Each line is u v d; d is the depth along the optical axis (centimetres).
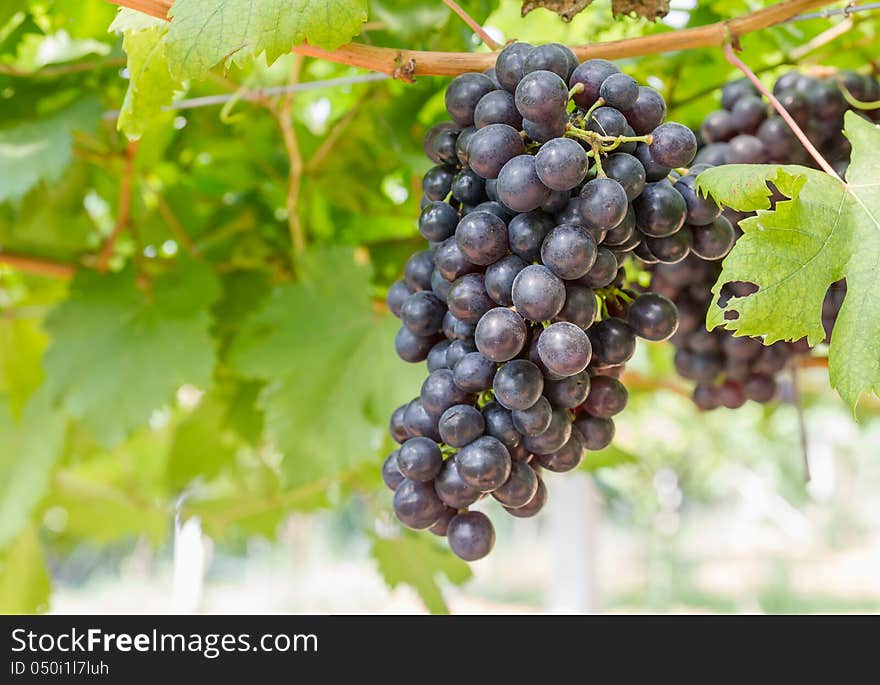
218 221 132
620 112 83
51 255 125
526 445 84
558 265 80
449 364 85
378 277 129
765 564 852
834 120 98
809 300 83
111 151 118
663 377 178
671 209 83
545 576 854
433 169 88
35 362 138
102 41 109
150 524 178
